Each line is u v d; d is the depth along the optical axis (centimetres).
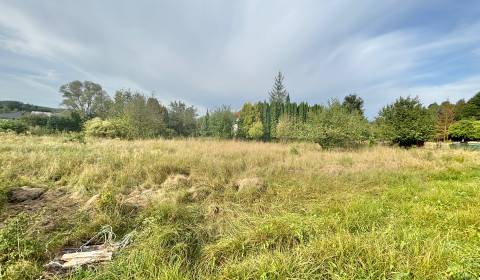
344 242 286
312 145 1422
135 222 380
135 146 1028
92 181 539
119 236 349
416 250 275
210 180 590
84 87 3816
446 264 256
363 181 654
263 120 3466
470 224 374
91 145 1020
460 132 2817
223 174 632
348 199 498
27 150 790
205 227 369
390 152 1122
